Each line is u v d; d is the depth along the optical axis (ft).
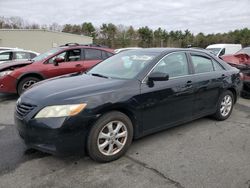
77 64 27.37
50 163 12.44
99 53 29.19
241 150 14.10
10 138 15.26
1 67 25.50
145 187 10.69
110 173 11.68
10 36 110.01
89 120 11.75
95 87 12.70
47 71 25.98
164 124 14.82
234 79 18.94
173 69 15.33
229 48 56.70
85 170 11.91
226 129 17.22
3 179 11.13
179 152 13.78
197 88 16.15
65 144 11.40
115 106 12.49
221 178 11.36
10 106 22.94
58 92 12.23
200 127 17.48
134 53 16.40
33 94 12.55
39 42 112.16
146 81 13.82
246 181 11.16
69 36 123.54
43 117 11.37
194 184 10.92
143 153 13.61
